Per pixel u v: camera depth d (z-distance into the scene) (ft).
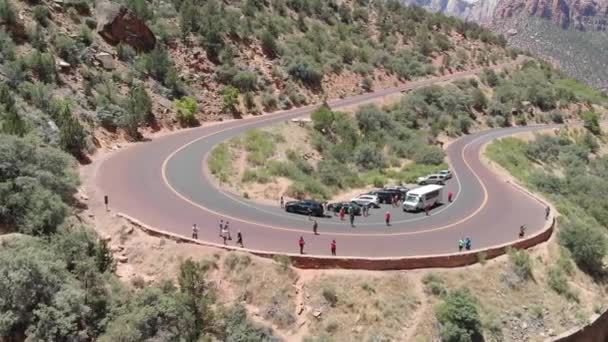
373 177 201.98
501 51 517.96
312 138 215.92
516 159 270.87
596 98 463.83
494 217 154.92
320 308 102.12
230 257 107.55
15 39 194.39
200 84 251.19
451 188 196.44
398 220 148.05
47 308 84.07
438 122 310.24
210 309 96.02
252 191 160.86
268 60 296.51
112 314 89.45
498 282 115.55
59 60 199.21
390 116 287.28
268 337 94.63
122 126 195.00
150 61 233.76
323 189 172.24
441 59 430.61
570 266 130.21
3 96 151.43
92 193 135.64
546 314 112.98
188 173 164.76
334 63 325.83
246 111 254.68
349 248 118.52
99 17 232.94
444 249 121.70
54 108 168.45
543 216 157.48
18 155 117.39
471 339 99.86
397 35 436.35
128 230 116.78
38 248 95.04
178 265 107.96
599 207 204.33
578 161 290.56
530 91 403.34
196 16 280.31
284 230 127.85
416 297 107.14
